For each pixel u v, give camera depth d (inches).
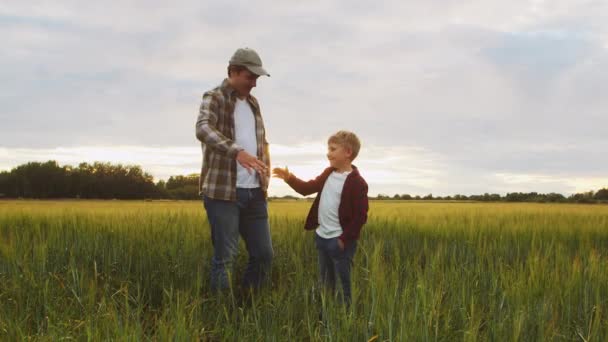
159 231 249.1
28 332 118.3
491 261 181.8
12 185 2395.4
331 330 110.5
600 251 266.2
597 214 508.4
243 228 179.9
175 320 115.3
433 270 150.6
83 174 2418.8
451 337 112.2
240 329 120.3
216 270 171.8
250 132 178.2
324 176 173.6
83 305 136.3
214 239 173.2
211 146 156.2
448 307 127.3
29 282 154.4
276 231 286.0
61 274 179.8
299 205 673.6
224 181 168.2
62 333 112.0
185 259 197.2
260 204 178.5
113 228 269.3
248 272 180.5
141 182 2427.4
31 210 407.5
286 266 209.0
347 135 165.8
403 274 174.9
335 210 162.2
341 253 160.4
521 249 266.8
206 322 137.8
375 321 110.1
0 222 322.3
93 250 216.8
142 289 175.6
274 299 140.9
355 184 160.7
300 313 138.6
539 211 554.3
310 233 268.5
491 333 111.4
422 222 363.9
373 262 140.8
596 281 153.4
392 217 390.6
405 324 103.6
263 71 167.9
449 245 269.1
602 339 116.6
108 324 108.8
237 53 169.5
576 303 140.5
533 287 138.6
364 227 311.9
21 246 211.2
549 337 114.4
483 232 312.2
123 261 202.4
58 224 292.4
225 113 171.0
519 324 107.3
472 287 147.1
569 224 378.6
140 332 106.8
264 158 185.9
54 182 2399.1
